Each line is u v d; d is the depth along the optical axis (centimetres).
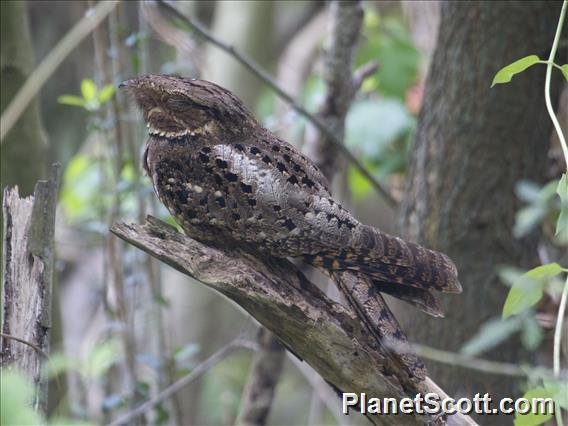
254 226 741
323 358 689
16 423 443
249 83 1745
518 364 1042
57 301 1073
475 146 1001
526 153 1010
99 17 861
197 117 762
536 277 704
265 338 1205
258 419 1227
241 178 739
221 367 1802
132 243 705
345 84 1190
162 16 1354
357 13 1163
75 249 1908
